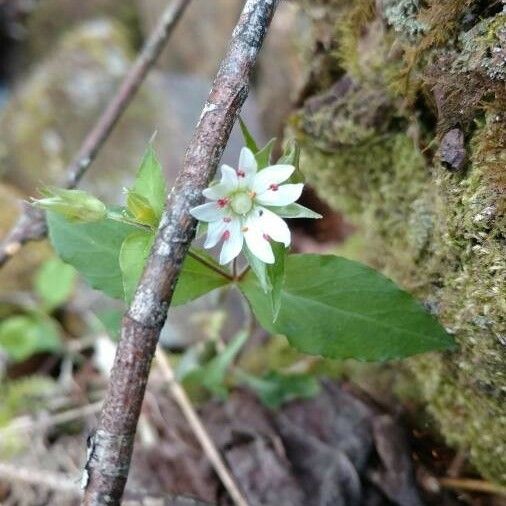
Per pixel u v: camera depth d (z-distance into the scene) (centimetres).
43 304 17
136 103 22
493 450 9
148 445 12
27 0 31
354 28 10
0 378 15
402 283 10
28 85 24
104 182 21
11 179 22
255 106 21
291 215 7
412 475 11
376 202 11
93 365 16
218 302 15
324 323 9
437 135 8
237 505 11
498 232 7
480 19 8
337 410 12
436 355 10
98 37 24
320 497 11
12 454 13
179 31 25
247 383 13
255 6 7
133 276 7
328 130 11
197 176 7
